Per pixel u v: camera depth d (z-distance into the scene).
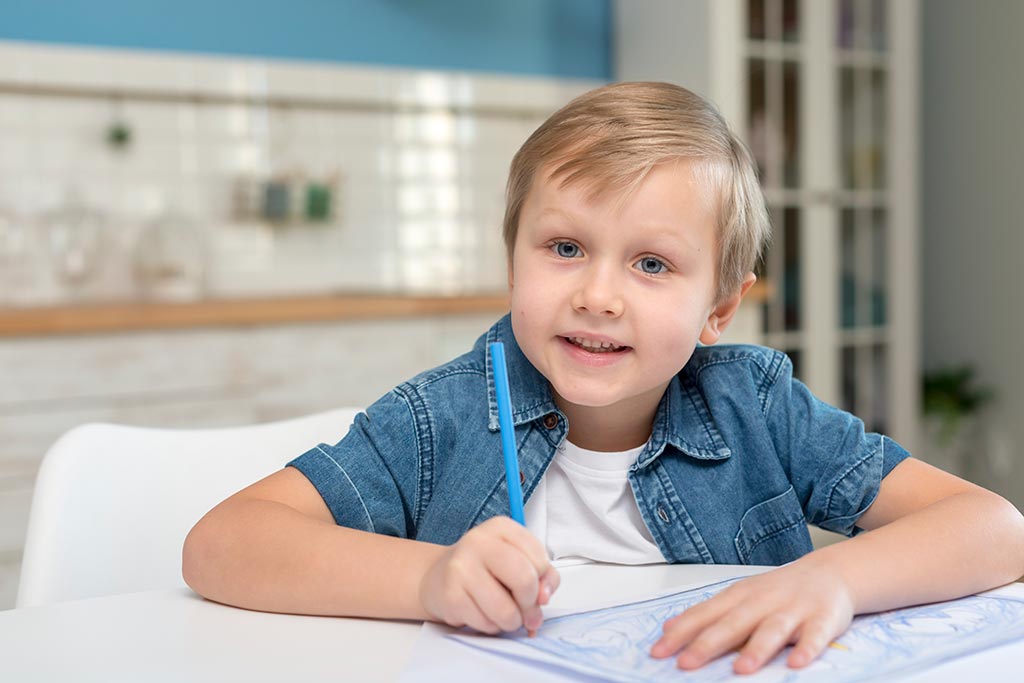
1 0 2.52
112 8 2.64
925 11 3.72
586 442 0.94
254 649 0.62
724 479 0.95
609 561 0.93
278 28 2.86
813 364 3.29
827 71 3.28
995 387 3.49
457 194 3.12
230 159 2.79
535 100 3.23
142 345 2.08
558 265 0.81
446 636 0.63
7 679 0.57
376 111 2.99
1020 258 3.40
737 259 0.89
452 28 3.11
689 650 0.58
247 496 0.80
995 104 3.46
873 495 0.90
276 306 2.19
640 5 3.27
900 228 3.45
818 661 0.59
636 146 0.79
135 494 0.95
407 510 0.92
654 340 0.80
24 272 2.53
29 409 1.97
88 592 0.90
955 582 0.71
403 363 2.37
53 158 2.57
